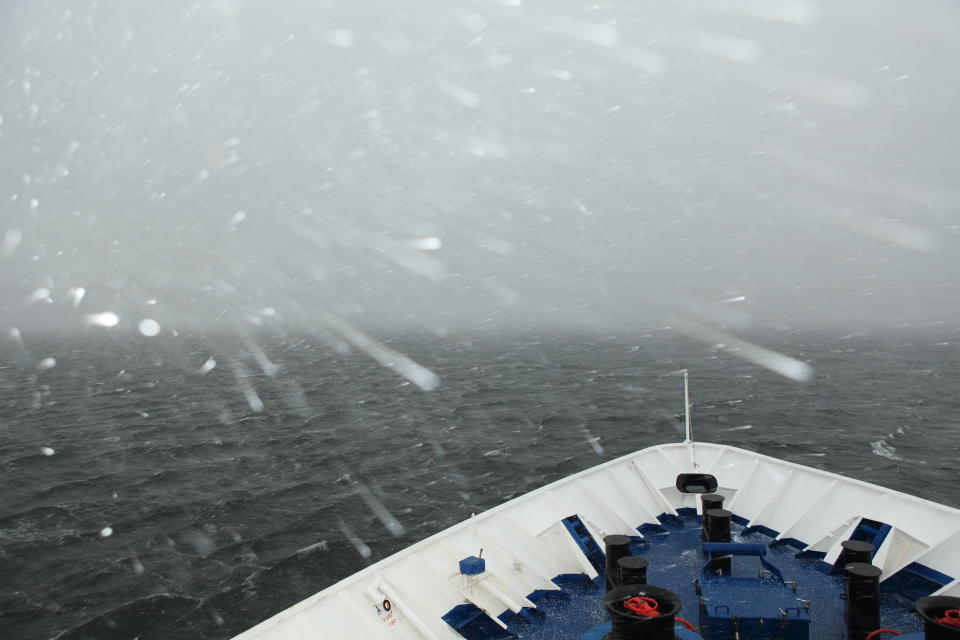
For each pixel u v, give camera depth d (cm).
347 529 2516
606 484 1113
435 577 803
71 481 3312
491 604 771
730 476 1149
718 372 8319
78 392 6912
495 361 10231
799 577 852
